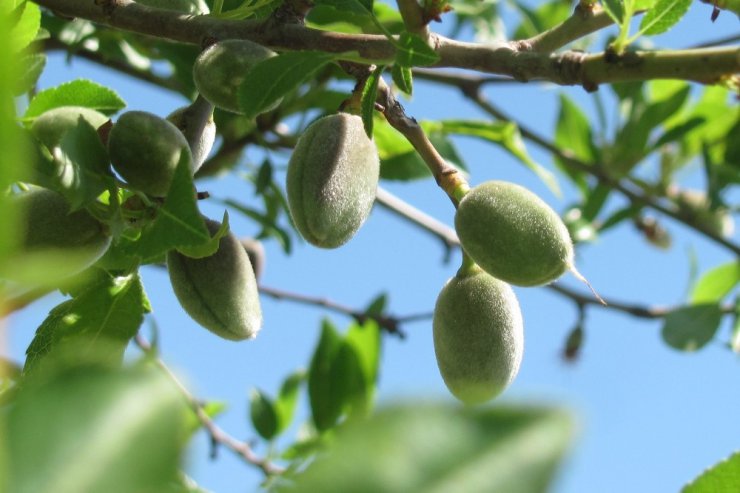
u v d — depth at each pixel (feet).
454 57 1.53
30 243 1.47
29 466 0.61
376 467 0.59
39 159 1.44
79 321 1.58
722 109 2.60
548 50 1.61
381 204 2.33
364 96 1.55
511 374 1.56
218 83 1.53
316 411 2.25
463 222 1.51
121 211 1.49
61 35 2.09
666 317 2.36
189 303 1.57
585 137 2.64
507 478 0.58
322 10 1.73
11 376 1.48
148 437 0.63
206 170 2.16
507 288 1.58
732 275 2.50
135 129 1.49
